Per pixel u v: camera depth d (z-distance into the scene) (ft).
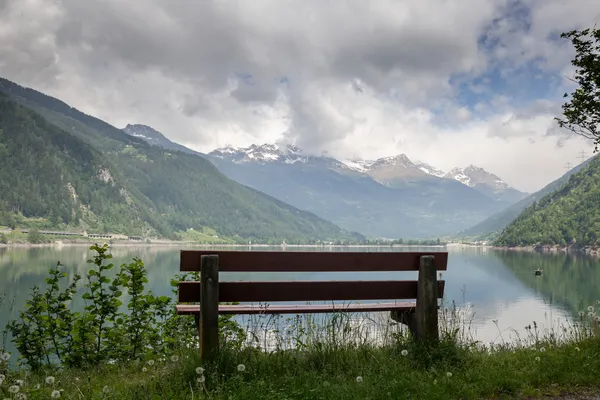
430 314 17.56
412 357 16.76
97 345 22.77
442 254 17.89
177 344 22.27
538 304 246.06
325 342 17.51
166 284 307.17
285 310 17.47
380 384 14.14
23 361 21.93
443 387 14.12
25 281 254.88
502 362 16.80
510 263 562.25
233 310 17.13
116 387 15.33
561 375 15.30
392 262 17.84
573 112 24.16
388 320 19.40
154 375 16.01
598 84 23.66
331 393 13.44
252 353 16.67
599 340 18.25
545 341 19.95
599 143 24.41
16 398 13.39
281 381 14.52
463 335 19.60
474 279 393.91
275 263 16.72
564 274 401.49
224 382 14.16
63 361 22.15
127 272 23.88
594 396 13.91
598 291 286.25
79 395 14.32
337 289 17.60
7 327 22.48
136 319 23.53
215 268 15.62
